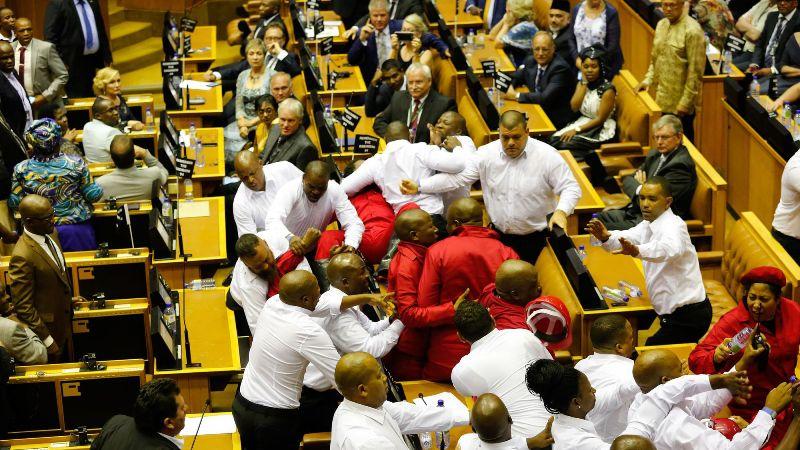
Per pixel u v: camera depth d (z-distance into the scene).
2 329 9.48
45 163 11.40
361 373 6.95
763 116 12.95
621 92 14.13
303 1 19.08
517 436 6.94
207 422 8.69
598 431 7.63
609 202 12.88
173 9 20.66
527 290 8.55
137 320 10.35
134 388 9.38
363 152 13.01
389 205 11.21
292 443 8.62
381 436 6.97
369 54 16.38
